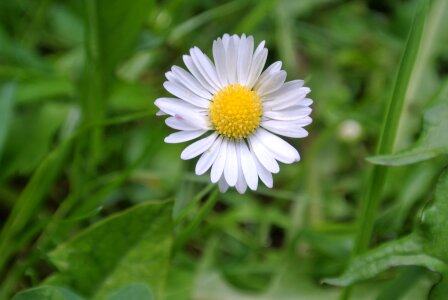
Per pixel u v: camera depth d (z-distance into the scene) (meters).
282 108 0.16
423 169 0.20
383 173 0.17
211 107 0.16
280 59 0.23
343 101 0.23
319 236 0.19
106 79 0.20
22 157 0.20
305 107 0.16
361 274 0.16
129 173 0.19
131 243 0.17
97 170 0.21
